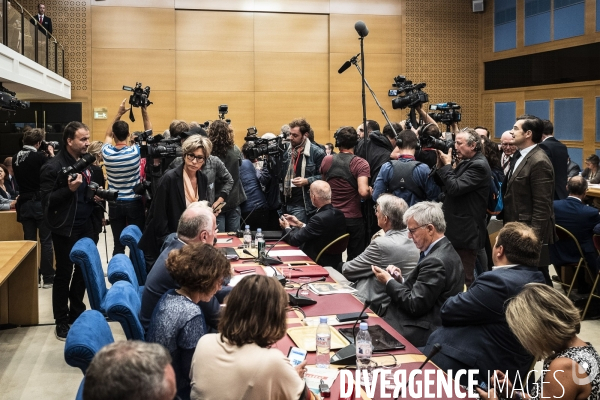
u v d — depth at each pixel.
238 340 1.98
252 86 13.18
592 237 5.43
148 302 2.96
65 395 3.85
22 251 4.87
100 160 6.91
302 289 3.62
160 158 5.41
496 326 2.74
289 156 6.05
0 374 4.17
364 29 6.05
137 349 1.33
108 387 1.27
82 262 3.84
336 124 13.48
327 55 13.41
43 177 4.51
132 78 12.71
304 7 13.21
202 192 4.59
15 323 5.16
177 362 2.44
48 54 10.59
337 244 4.84
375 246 3.78
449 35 13.81
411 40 13.66
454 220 4.60
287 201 6.10
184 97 12.97
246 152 6.23
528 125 4.55
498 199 5.20
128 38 12.65
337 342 2.69
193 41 12.92
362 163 5.48
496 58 13.50
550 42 12.12
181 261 2.51
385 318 3.34
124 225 6.11
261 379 1.93
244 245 4.93
